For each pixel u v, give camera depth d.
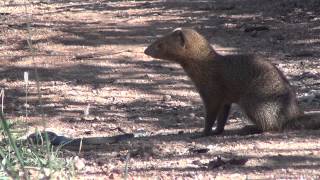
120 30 21.20
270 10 23.78
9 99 14.52
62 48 19.17
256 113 10.05
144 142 10.14
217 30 20.91
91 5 27.20
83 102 14.13
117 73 16.64
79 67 17.31
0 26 22.03
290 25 21.02
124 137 10.64
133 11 24.97
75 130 11.70
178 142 9.94
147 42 19.61
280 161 8.30
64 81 16.08
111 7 26.33
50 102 14.16
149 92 14.86
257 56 10.27
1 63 17.84
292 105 10.06
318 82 14.73
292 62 16.88
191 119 12.23
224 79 10.32
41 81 16.12
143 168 8.41
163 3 26.72
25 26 21.80
